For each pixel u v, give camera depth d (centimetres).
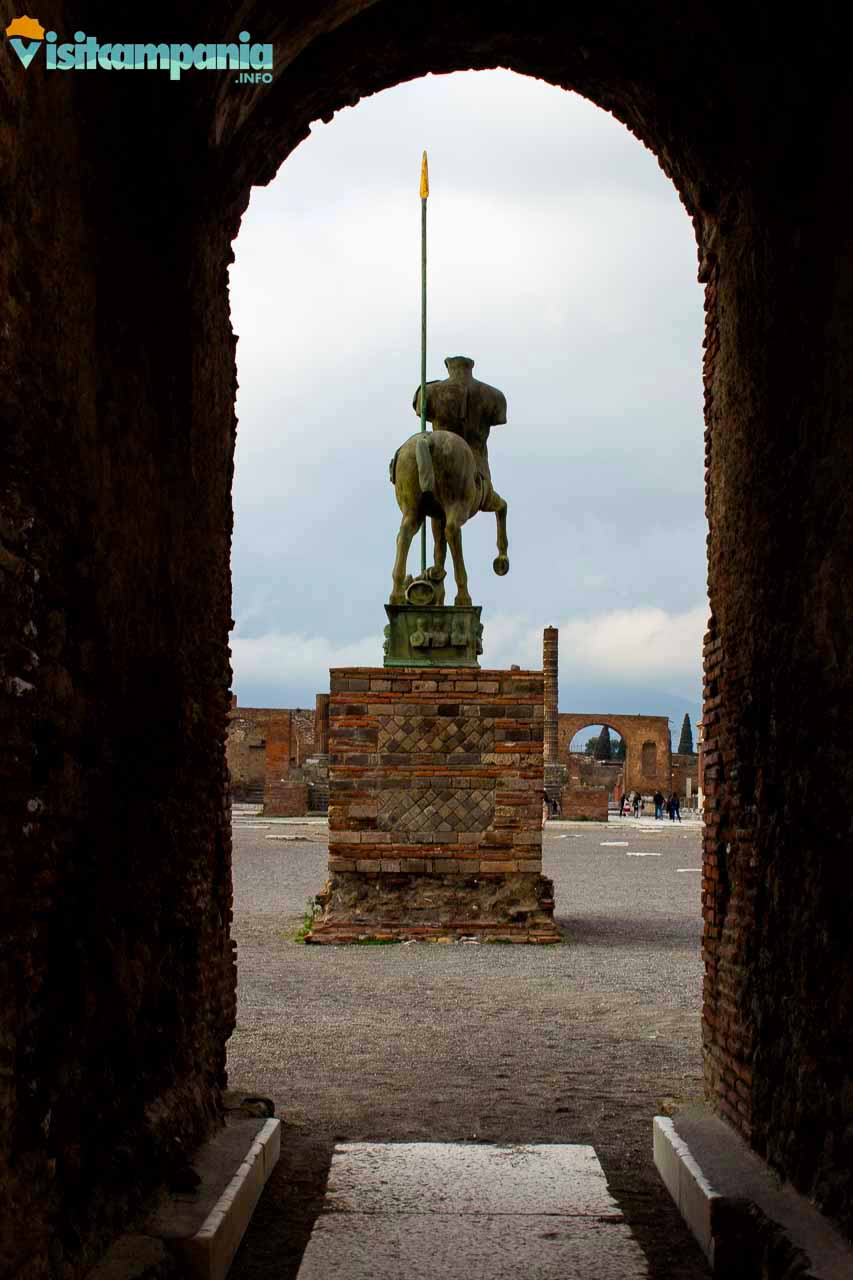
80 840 429
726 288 723
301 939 1550
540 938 1539
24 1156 370
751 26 620
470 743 1569
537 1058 950
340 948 1501
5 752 352
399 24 787
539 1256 564
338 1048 980
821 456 540
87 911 441
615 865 2969
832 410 527
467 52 820
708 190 752
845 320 512
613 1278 540
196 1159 598
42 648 384
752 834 641
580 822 5350
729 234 717
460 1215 616
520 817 1562
